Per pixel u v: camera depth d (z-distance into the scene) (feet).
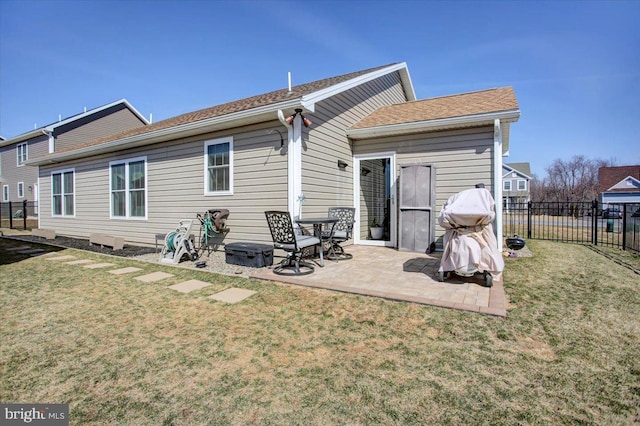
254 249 17.99
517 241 21.97
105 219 30.53
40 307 11.69
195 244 23.40
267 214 15.84
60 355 8.12
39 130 58.08
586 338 8.72
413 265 17.47
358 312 10.73
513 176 113.80
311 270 16.16
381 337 8.90
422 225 21.58
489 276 13.05
